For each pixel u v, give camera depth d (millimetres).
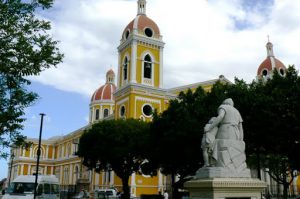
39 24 11484
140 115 46188
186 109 24750
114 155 32812
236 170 9383
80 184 56250
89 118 82062
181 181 26453
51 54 11750
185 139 23625
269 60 63625
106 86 83188
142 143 31688
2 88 11266
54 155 92562
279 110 19859
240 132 9969
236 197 8898
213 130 9742
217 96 24000
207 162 9547
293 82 21375
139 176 43250
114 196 37781
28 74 11242
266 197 38844
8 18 10805
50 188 25938
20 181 24562
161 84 49188
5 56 10883
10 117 11125
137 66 47938
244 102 21141
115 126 34219
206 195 8891
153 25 50844
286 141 20375
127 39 49812
